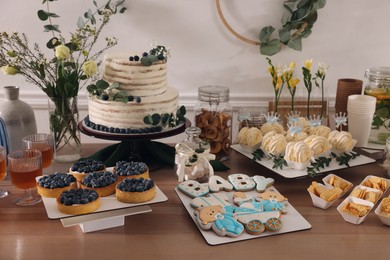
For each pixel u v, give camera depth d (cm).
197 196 149
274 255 123
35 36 215
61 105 171
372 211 147
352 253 125
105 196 139
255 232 131
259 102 228
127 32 217
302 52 223
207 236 130
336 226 138
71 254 122
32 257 121
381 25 221
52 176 142
